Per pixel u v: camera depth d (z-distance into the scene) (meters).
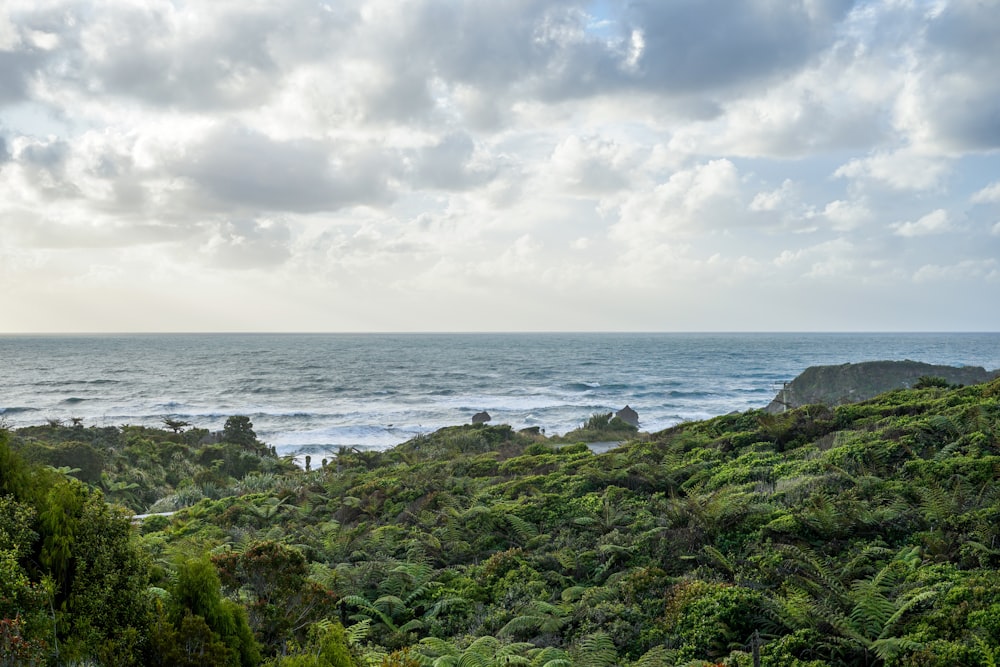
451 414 74.81
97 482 30.62
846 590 10.10
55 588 7.23
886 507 13.19
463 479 24.12
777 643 9.14
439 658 9.83
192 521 21.22
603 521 15.97
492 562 14.65
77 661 6.70
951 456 15.19
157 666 7.37
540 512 17.77
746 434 22.47
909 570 10.46
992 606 8.45
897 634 8.70
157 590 8.56
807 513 13.38
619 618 11.23
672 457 21.64
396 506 21.12
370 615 12.68
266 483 32.09
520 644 10.27
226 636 7.88
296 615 10.34
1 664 6.03
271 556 10.81
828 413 22.55
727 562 12.18
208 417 73.94
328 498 24.94
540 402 83.62
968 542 10.62
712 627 9.94
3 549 7.13
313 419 71.94
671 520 14.80
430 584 13.93
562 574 13.98
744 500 15.04
